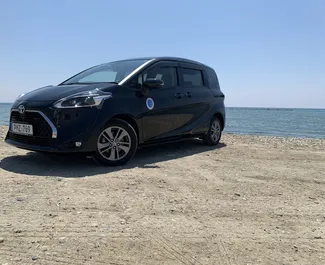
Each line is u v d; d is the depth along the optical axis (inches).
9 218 112.0
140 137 214.5
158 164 210.5
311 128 1135.6
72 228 105.3
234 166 211.8
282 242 101.3
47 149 178.4
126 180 165.0
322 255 93.8
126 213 120.0
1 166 190.5
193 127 264.7
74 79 241.1
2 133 377.4
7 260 85.1
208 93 285.0
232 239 102.0
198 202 135.5
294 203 138.9
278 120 2095.2
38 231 102.4
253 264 87.3
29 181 158.4
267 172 196.2
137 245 95.7
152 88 227.8
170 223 112.3
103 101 191.0
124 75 218.7
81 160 214.4
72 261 86.0
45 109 181.5
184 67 265.6
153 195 142.2
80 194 140.0
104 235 101.1
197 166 207.8
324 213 127.9
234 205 133.5
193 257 90.0
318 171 203.2
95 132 185.6
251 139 408.2
